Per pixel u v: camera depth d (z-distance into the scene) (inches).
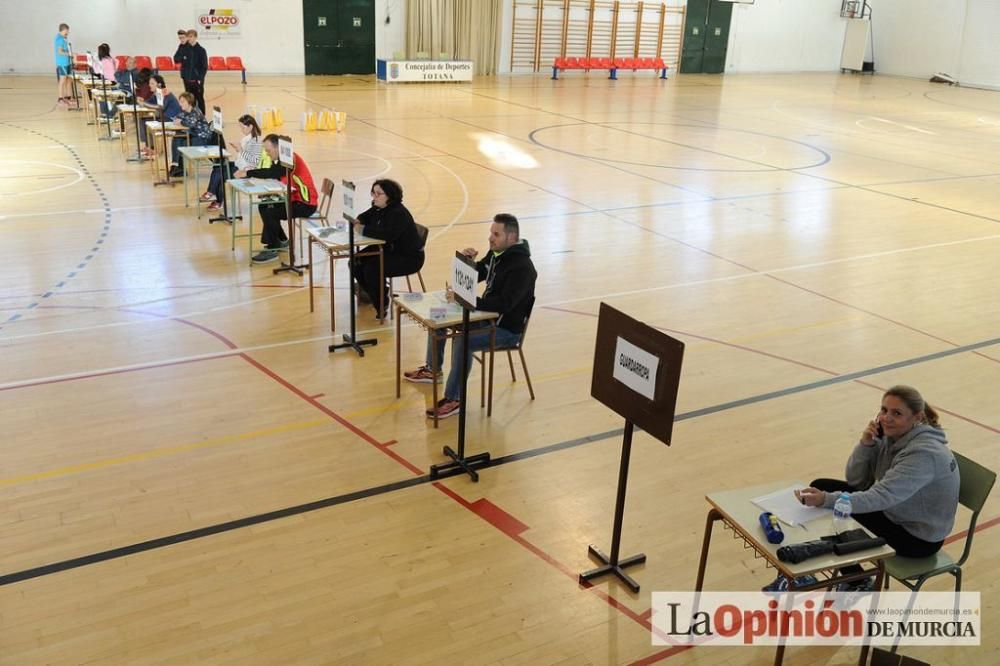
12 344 253.8
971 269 372.2
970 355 277.9
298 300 300.7
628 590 159.8
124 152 527.2
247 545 167.3
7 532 167.8
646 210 450.6
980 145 702.5
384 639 143.7
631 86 1010.1
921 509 141.6
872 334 293.0
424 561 165.0
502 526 177.5
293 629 144.9
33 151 519.2
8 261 326.6
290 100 760.3
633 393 146.2
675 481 197.9
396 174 498.6
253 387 234.2
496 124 697.6
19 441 201.0
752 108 865.5
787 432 223.0
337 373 245.4
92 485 185.0
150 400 223.9
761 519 135.4
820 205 480.1
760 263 369.4
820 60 1267.2
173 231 376.2
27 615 145.5
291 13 904.9
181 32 637.3
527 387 242.5
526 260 214.8
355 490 187.9
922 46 1186.6
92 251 343.6
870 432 150.9
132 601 150.2
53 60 807.7
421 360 255.8
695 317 301.9
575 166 550.9
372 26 949.8
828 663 144.0
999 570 168.9
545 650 143.2
